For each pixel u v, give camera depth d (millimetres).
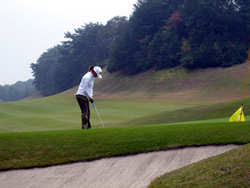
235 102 29719
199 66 92938
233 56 88250
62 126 35125
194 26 98750
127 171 8438
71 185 8312
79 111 53656
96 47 148625
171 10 113812
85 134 11094
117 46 115000
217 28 94688
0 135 11922
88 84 13086
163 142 9414
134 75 107938
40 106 62812
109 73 119000
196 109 31078
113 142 10008
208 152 8500
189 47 95500
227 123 10812
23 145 10672
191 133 9773
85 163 9211
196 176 6750
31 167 9445
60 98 78312
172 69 97188
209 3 91812
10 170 9461
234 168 6602
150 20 117062
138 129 11188
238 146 8469
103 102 70750
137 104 62500
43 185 8539
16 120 40469
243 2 97125
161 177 7238
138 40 113312
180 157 8547
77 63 153625
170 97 74000
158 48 103500
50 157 9734
